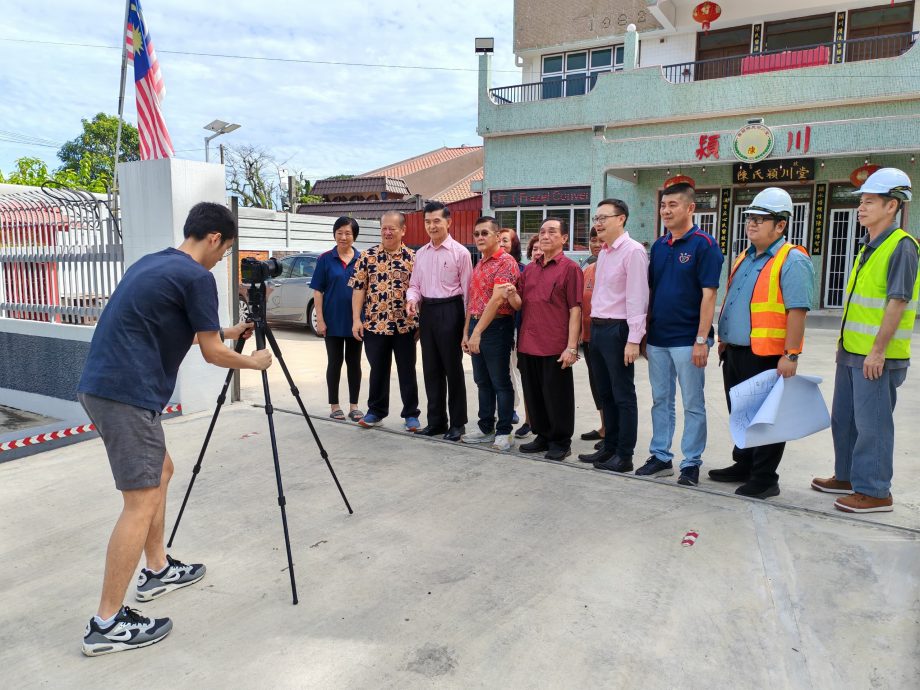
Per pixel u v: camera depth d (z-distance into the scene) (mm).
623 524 3516
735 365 3963
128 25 6004
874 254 3516
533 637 2520
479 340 4586
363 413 5801
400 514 3678
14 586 2988
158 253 2662
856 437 3814
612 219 4105
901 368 3521
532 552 3209
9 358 7297
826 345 9445
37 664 2412
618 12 16875
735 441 3592
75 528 3594
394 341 5297
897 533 3373
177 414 5859
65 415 6715
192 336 2670
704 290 3861
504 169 17656
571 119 16312
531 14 18078
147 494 2512
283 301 11602
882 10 14477
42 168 21359
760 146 12781
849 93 13133
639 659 2389
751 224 3740
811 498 3877
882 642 2479
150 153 5973
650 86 15234
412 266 5219
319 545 3307
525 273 4574
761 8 15328
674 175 15461
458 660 2387
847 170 13711
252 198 35906
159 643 2512
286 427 5465
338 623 2627
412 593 2844
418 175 30891
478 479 4219
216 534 3441
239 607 2752
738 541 3301
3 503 3949
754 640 2498
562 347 4422
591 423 5637
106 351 2439
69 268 6562
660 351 4098
